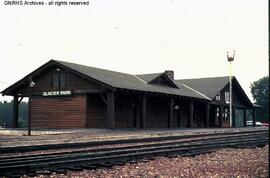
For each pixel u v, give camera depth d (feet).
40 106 117.60
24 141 60.34
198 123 161.79
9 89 117.08
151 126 131.34
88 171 35.40
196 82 173.99
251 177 32.78
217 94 158.10
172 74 169.37
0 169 32.17
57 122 113.80
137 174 34.04
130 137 76.38
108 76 115.14
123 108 120.78
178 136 76.59
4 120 258.78
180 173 34.94
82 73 105.70
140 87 114.62
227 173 35.06
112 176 33.09
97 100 113.39
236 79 175.52
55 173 33.78
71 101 111.86
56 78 114.42
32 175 32.14
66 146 54.54
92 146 57.67
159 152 47.60
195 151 52.60
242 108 189.57
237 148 58.75
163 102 139.33
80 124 109.70
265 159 45.27
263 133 93.15
